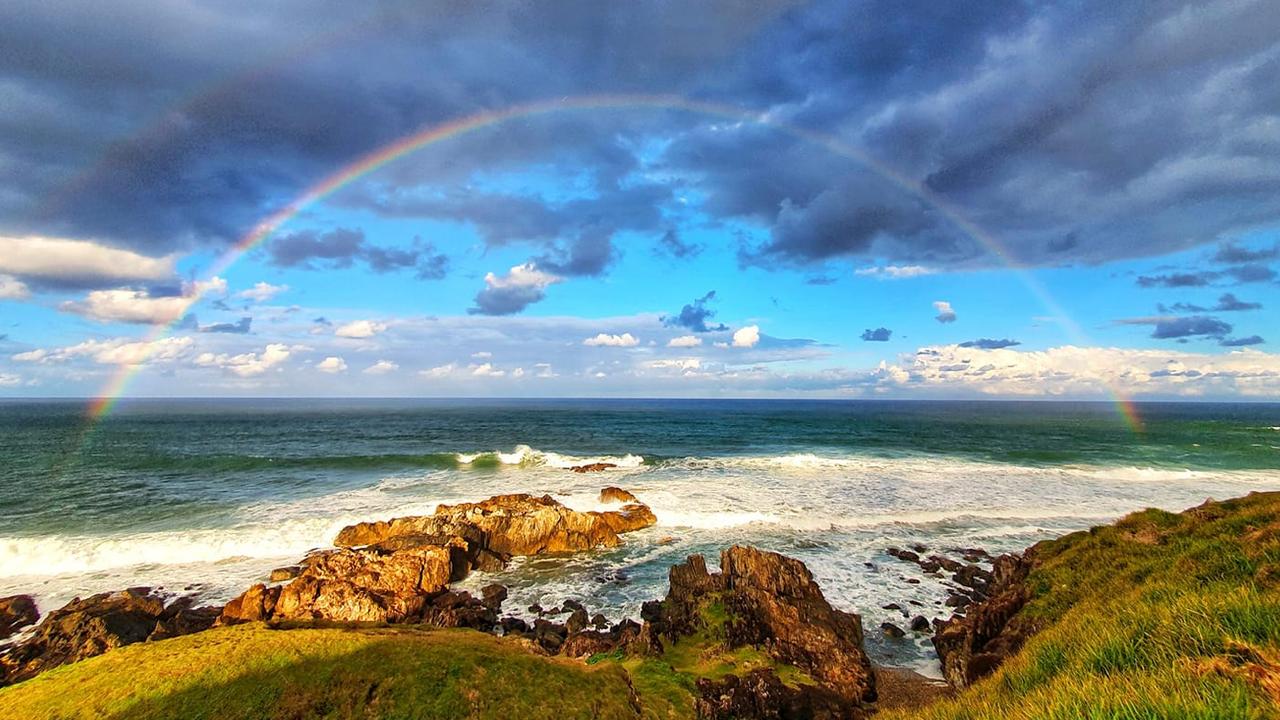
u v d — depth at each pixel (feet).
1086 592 50.67
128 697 34.32
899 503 125.49
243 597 71.56
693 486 141.28
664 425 356.59
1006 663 34.76
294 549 94.63
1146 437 274.36
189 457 187.62
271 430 311.06
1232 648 22.15
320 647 40.32
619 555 96.48
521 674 39.60
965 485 144.97
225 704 34.35
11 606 72.13
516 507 106.93
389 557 80.23
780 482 147.43
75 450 211.41
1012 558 72.38
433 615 71.61
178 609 72.90
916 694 54.60
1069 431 310.65
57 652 60.85
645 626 56.18
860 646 61.93
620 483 145.48
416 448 224.74
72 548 90.58
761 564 67.82
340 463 176.55
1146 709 17.15
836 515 116.37
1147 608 30.42
